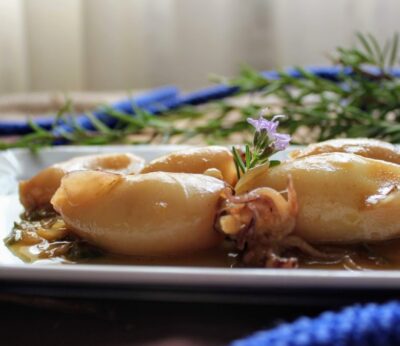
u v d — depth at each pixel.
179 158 0.41
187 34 1.28
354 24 1.20
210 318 0.31
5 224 0.42
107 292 0.31
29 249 0.39
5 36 1.27
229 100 0.81
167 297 0.31
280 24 1.24
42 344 0.31
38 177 0.44
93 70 1.32
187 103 0.72
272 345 0.25
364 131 0.55
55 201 0.39
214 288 0.30
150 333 0.31
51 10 1.30
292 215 0.35
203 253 0.37
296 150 0.43
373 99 0.60
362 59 0.60
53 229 0.40
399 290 0.30
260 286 0.30
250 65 1.26
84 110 0.88
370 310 0.26
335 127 0.56
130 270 0.31
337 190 0.37
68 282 0.31
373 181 0.37
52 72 1.33
